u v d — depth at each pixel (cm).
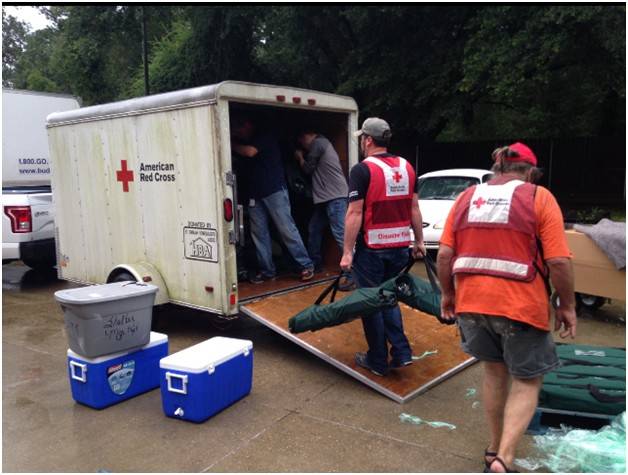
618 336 562
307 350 493
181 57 1959
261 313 505
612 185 1503
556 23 1097
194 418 388
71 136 629
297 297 551
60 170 653
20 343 578
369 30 1451
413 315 552
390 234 423
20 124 942
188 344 557
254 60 1916
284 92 532
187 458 346
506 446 288
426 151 1700
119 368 425
